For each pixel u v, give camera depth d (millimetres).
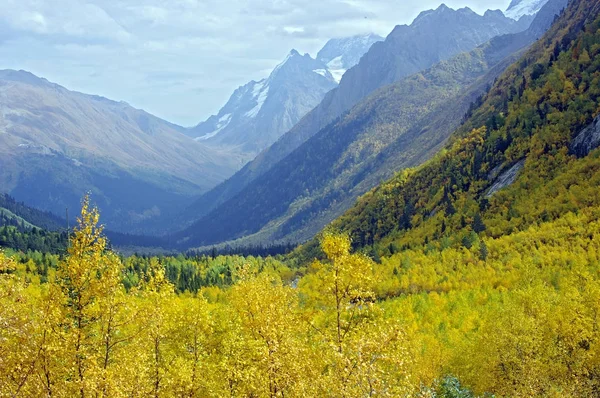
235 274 43219
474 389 56938
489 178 166500
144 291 34031
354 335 28375
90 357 26297
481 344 57344
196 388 36656
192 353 39844
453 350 68562
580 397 46500
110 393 26312
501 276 106125
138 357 30672
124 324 30062
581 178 126562
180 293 129500
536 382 46625
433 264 126375
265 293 36438
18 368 24844
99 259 29422
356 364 23547
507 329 54281
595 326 51688
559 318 54281
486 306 87250
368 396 22719
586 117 145500
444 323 89062
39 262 161750
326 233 32594
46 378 26750
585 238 104750
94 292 28781
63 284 29031
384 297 117312
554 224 115875
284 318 33594
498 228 131250
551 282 91312
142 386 30906
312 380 27812
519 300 66938
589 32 178375
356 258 30922
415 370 57531
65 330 28766
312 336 33500
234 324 39906
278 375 28219
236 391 35188
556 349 51562
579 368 49156
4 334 24969
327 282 30609
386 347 24875
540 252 106438
